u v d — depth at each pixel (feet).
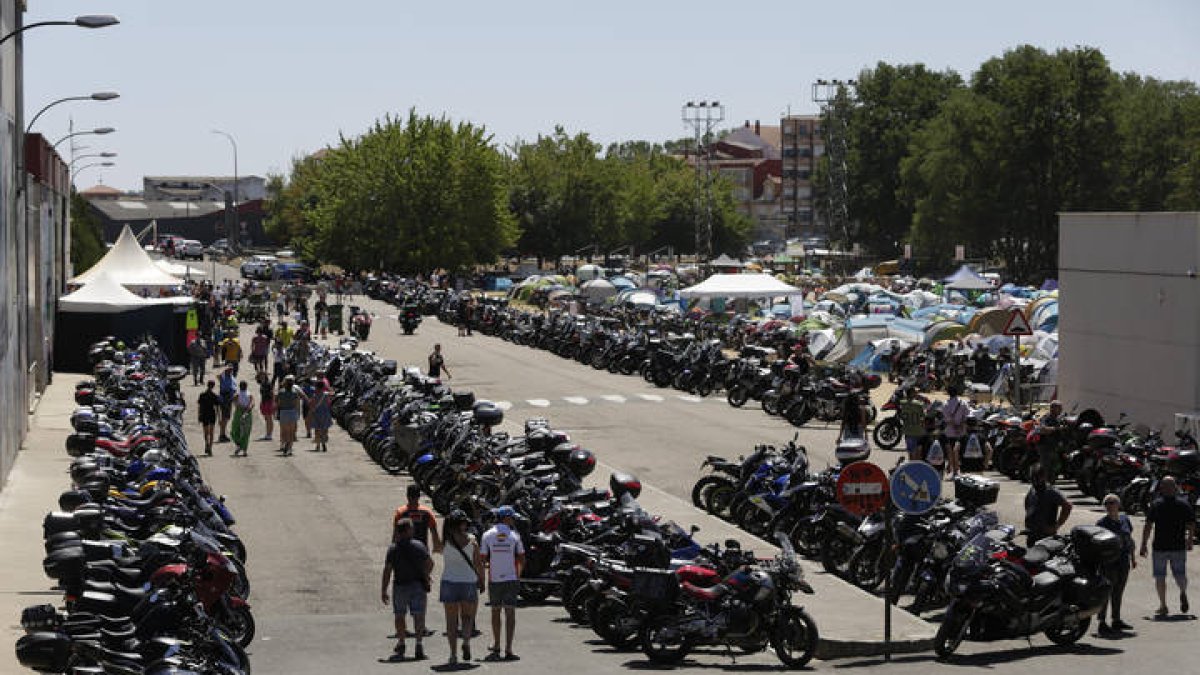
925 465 76.43
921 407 136.46
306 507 119.34
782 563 73.87
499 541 72.49
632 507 85.35
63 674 59.21
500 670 70.33
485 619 83.61
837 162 609.83
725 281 265.95
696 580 73.82
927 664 74.02
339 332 303.27
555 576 87.35
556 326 276.82
